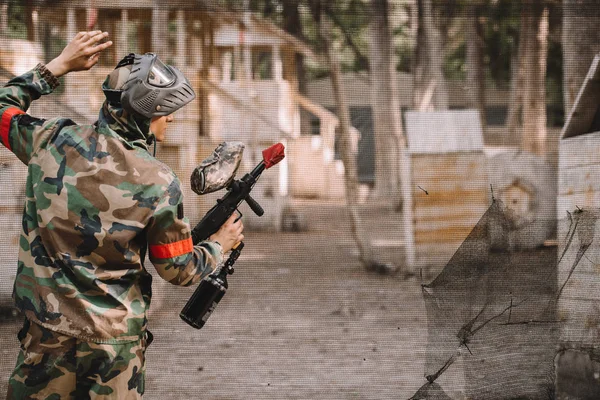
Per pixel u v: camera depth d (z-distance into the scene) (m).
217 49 18.14
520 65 18.59
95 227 2.78
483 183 10.61
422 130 10.72
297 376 5.67
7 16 11.11
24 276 2.84
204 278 3.04
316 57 19.83
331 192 26.16
